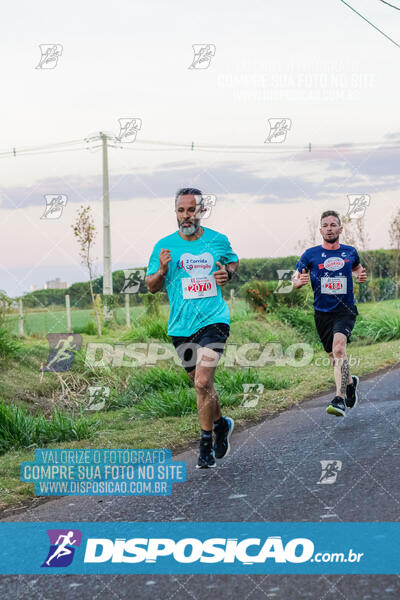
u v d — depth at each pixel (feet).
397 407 22.13
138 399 29.30
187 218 16.72
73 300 59.31
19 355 33.17
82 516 13.79
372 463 15.15
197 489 14.83
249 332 43.09
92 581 10.40
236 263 17.47
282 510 12.59
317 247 21.75
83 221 51.47
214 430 17.11
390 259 64.80
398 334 45.14
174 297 16.96
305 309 47.57
